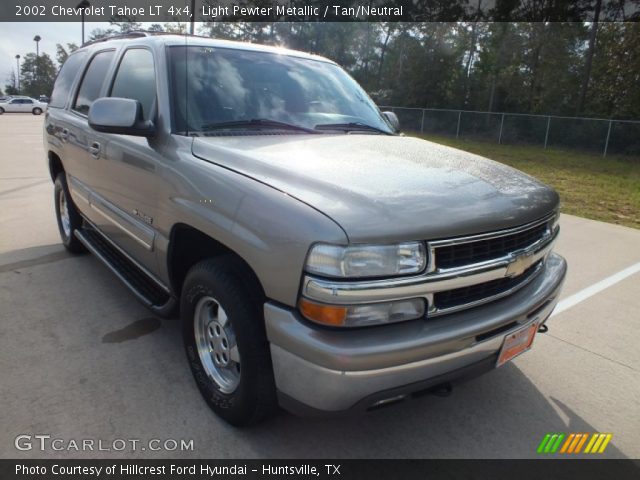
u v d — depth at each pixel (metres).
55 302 3.91
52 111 4.92
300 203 2.03
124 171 3.20
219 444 2.45
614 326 3.98
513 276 2.35
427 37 31.64
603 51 25.41
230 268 2.33
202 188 2.45
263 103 3.18
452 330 2.04
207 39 3.43
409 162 2.63
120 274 3.59
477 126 24.48
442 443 2.55
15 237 5.54
